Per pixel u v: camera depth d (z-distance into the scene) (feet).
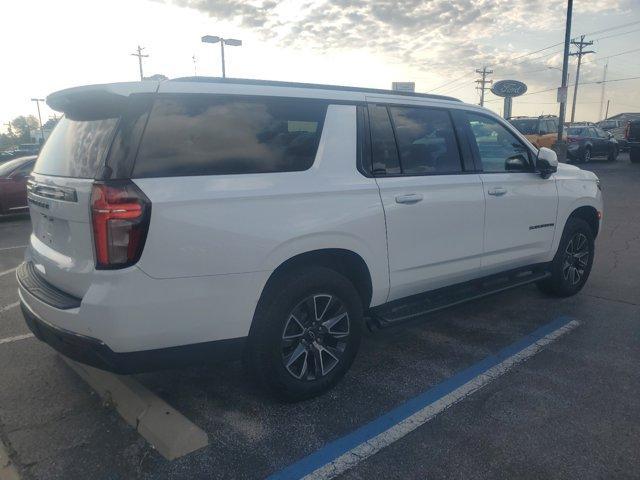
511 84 83.51
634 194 44.16
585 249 17.92
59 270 9.61
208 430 10.04
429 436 9.78
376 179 11.63
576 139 76.23
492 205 14.16
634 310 16.55
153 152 8.95
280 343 10.30
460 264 13.69
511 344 14.01
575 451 9.29
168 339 9.13
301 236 10.18
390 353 13.53
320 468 8.91
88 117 9.96
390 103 12.42
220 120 9.77
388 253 11.88
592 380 11.91
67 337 9.09
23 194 37.14
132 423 10.09
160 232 8.71
